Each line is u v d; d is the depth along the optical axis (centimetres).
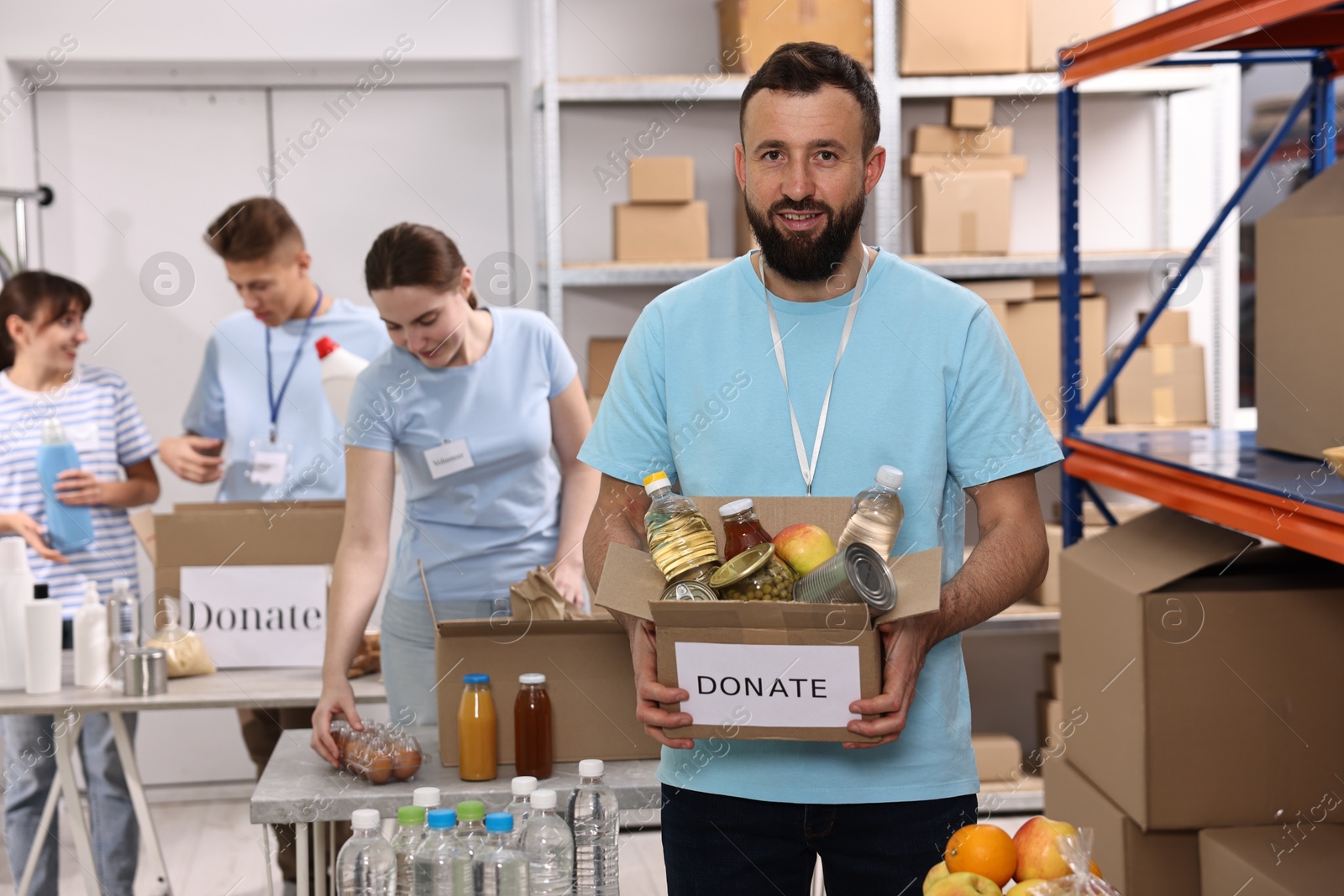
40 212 371
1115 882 207
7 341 298
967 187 351
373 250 223
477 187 389
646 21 369
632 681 194
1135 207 387
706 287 148
